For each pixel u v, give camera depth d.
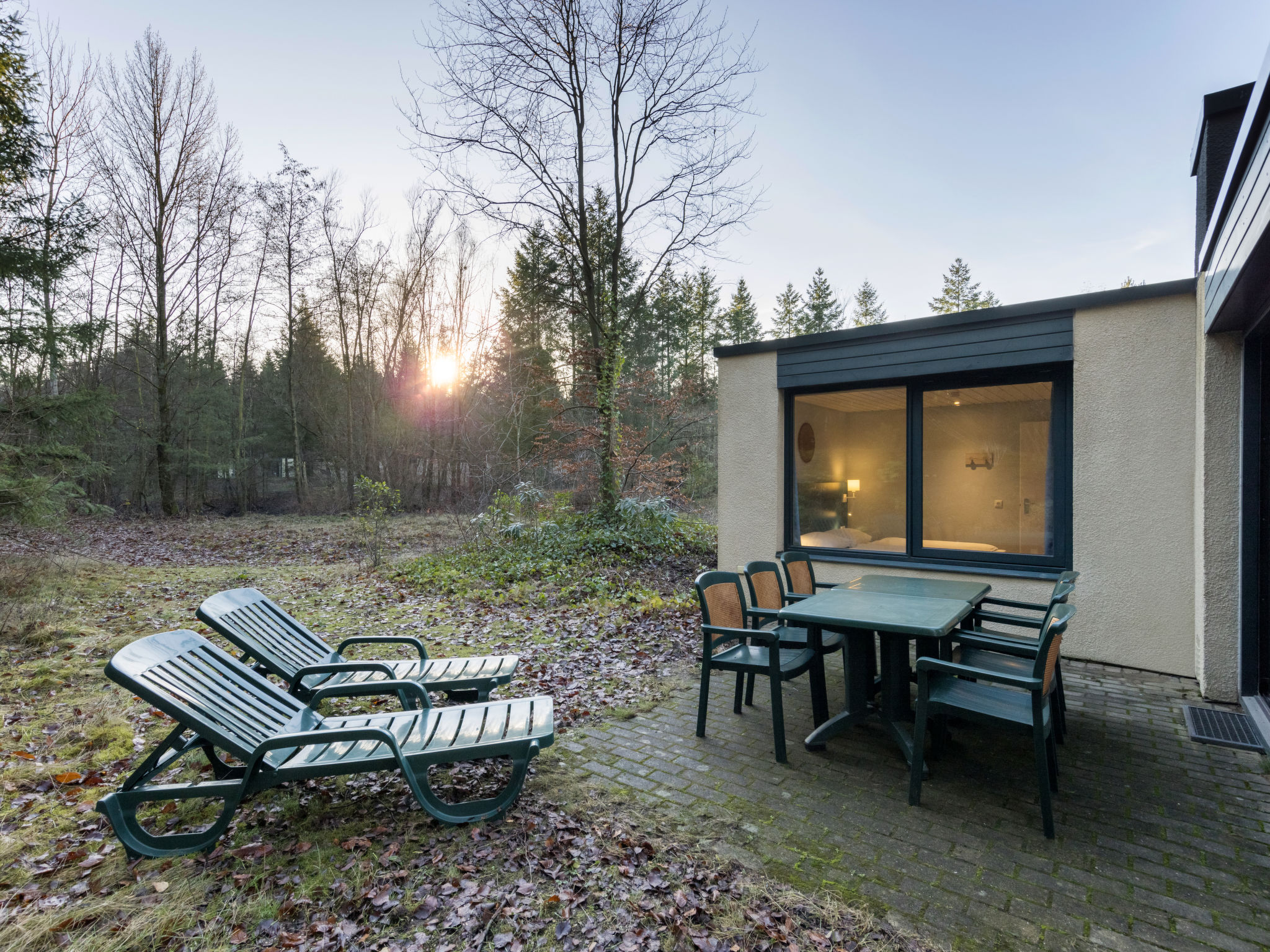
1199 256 4.12
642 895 1.98
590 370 11.14
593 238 11.45
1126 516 4.59
